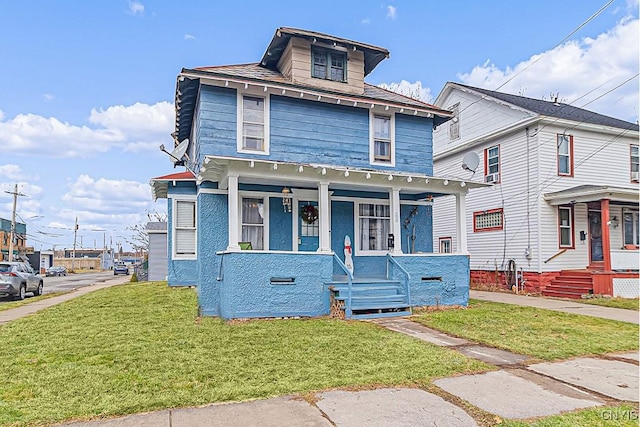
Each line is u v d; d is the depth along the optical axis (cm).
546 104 1948
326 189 1008
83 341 702
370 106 1196
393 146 1240
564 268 1578
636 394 480
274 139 1097
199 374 525
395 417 407
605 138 1703
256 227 1086
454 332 803
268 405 433
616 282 1437
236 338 716
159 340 699
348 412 417
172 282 1321
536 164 1577
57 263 7288
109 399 443
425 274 1091
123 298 1228
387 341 705
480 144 1848
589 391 491
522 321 925
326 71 1221
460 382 516
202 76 1019
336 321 888
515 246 1652
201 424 386
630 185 1727
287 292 926
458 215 1170
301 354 619
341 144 1173
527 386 506
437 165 2134
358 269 1193
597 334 806
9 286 1587
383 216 1245
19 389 474
